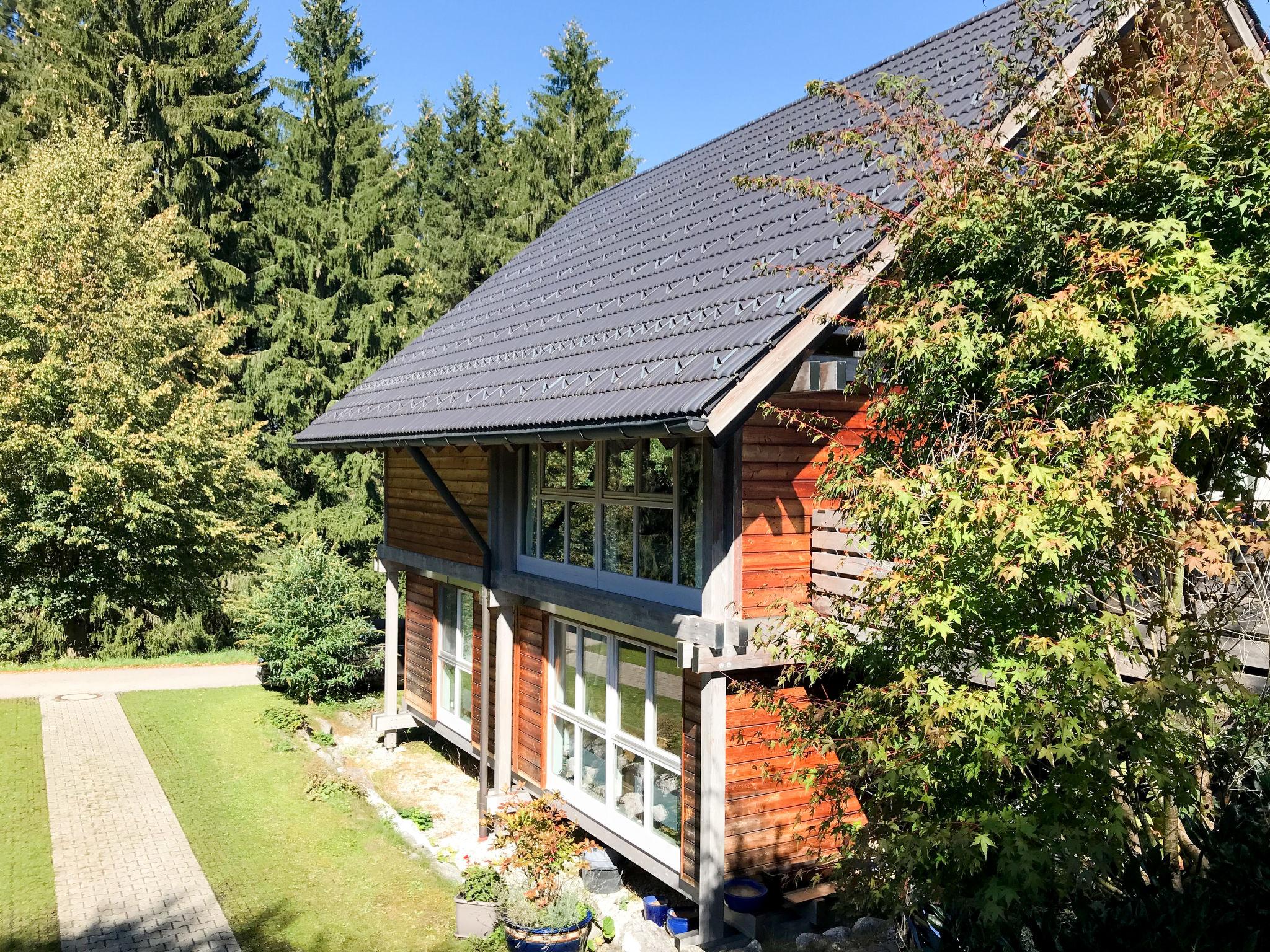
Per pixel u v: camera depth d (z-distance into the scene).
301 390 25.16
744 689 7.32
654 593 8.31
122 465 18.16
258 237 26.70
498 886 7.92
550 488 10.14
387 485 14.80
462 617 12.91
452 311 15.85
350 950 7.64
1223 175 5.00
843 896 5.91
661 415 6.11
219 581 22.86
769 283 7.34
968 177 5.71
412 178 35.31
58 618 19.80
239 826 10.33
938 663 4.95
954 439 5.31
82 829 10.09
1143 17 6.59
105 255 19.81
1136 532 4.47
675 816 8.23
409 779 12.74
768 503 7.63
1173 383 4.77
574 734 9.96
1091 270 4.91
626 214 13.55
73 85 23.80
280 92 26.19
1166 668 4.14
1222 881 4.04
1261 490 6.79
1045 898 4.39
